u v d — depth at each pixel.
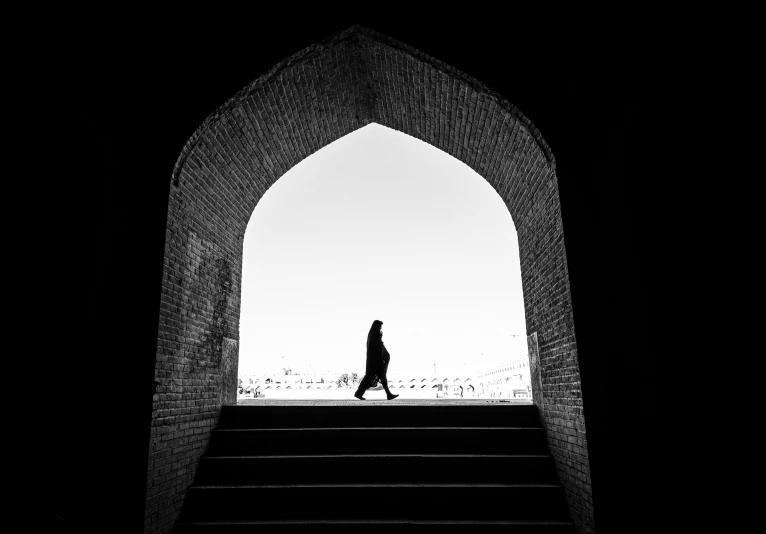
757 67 4.11
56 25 4.73
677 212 4.37
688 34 4.32
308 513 5.01
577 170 4.81
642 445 4.10
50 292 4.54
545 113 4.96
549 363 5.51
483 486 5.08
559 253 4.98
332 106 6.67
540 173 5.40
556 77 5.01
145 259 4.59
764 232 4.13
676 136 4.41
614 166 4.66
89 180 4.80
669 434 4.04
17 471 4.14
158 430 4.41
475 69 5.10
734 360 4.05
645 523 3.98
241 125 5.58
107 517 4.07
